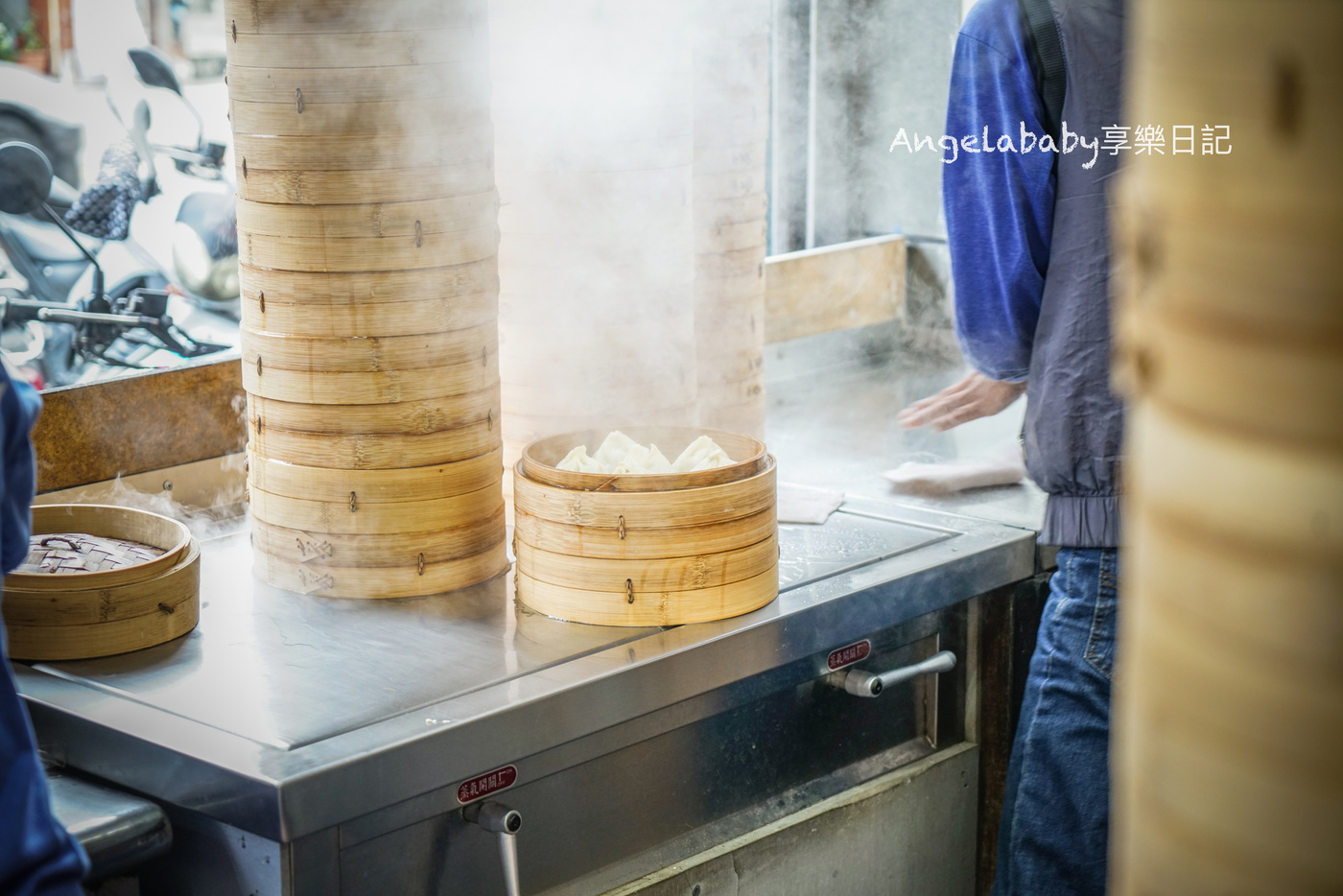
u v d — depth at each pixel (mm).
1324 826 231
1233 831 243
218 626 1555
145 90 2049
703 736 1569
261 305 1567
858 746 1791
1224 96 225
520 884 1401
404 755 1244
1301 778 232
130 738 1277
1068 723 1710
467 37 1521
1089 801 1703
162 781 1256
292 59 1461
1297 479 224
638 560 1509
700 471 1526
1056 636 1718
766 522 1581
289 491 1619
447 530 1636
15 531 1060
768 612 1577
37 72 1928
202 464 1979
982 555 1838
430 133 1505
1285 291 221
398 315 1538
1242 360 228
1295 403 223
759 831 1633
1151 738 260
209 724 1290
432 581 1643
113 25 1995
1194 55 230
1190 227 235
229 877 1269
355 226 1498
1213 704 241
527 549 1586
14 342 1969
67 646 1450
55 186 1974
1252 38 220
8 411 1009
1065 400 1623
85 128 1992
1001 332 1721
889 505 2080
